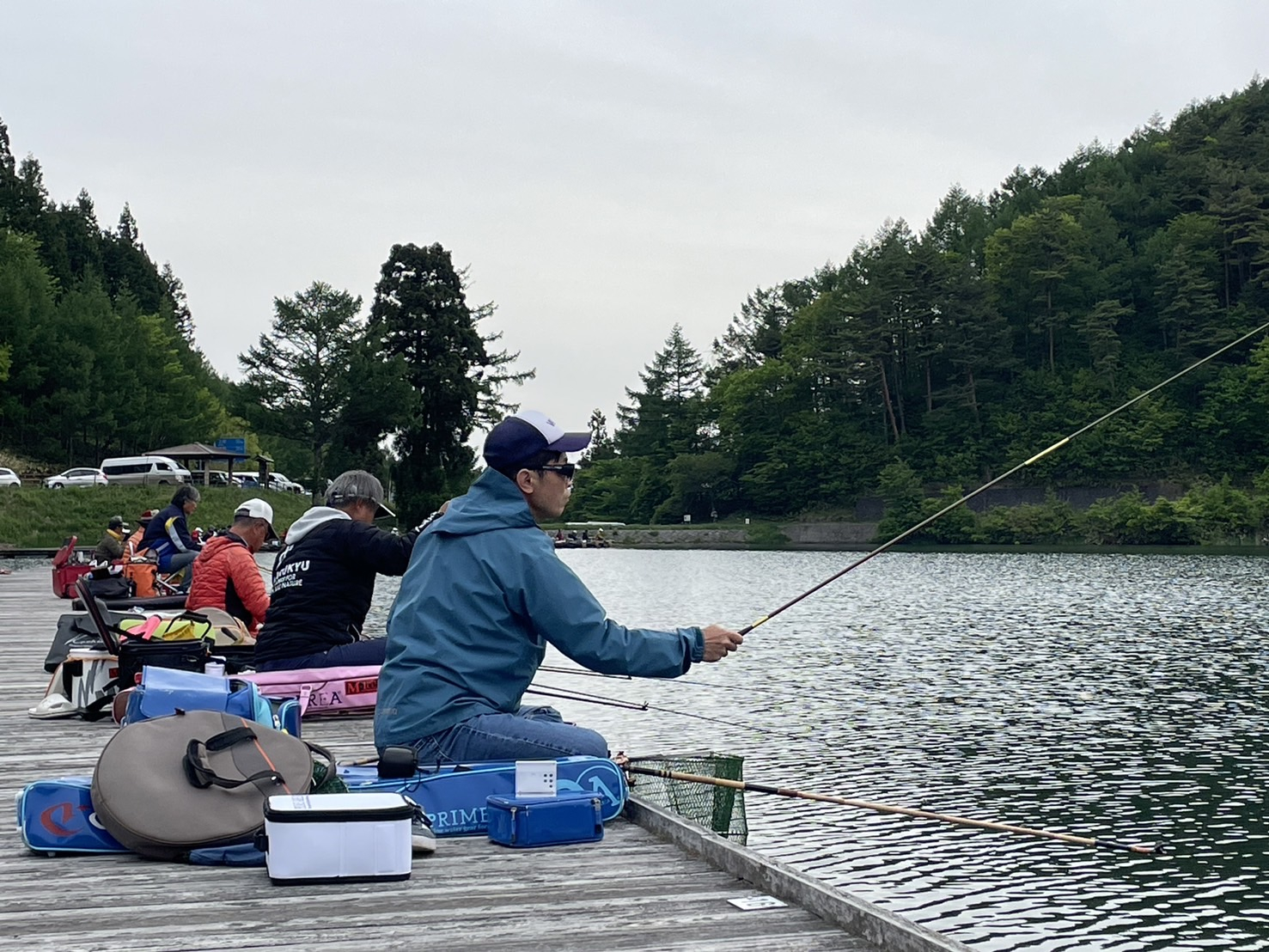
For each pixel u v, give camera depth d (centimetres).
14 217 8694
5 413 6338
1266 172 10350
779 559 6494
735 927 327
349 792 421
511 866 389
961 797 927
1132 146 12838
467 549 441
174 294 13438
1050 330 9781
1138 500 8006
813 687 1507
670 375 11275
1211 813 882
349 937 315
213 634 724
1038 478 8956
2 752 625
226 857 388
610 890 362
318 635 677
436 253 6912
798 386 10281
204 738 414
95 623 751
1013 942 635
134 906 342
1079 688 1510
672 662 441
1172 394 9094
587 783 436
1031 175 13400
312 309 6556
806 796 460
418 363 6862
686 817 494
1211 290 9712
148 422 7006
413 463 6850
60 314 6712
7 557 3497
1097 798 930
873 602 3131
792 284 12462
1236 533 7588
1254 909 679
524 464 448
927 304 9769
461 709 439
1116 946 631
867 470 9544
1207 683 1556
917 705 1364
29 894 353
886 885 723
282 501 5838
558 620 431
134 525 4444
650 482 10825
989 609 2855
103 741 656
